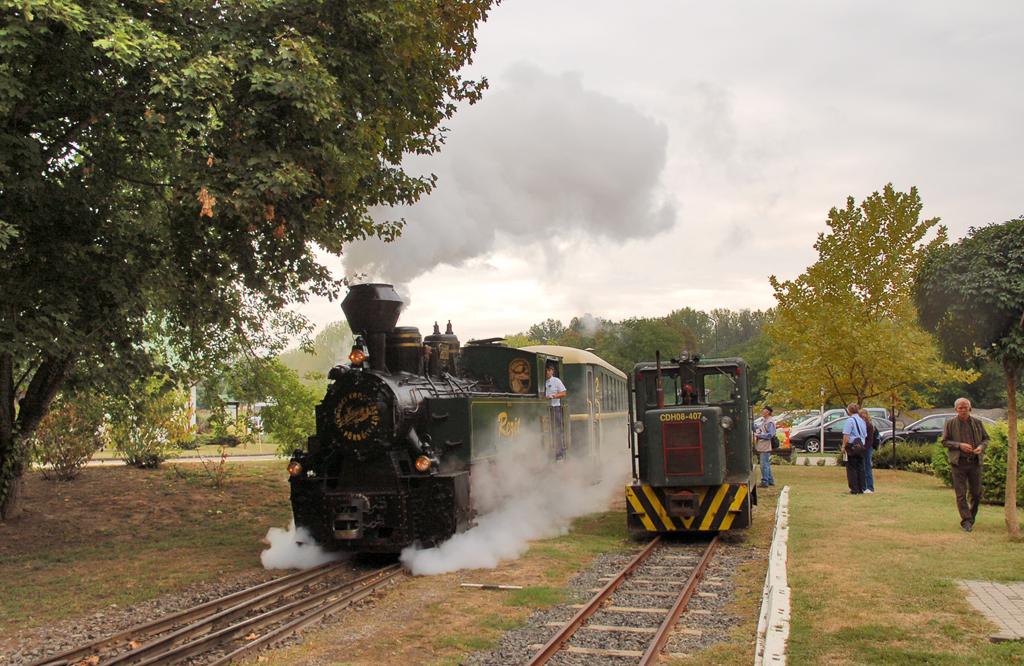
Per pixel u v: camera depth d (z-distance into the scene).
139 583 8.41
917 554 8.27
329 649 5.89
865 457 14.37
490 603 7.21
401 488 9.30
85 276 10.09
